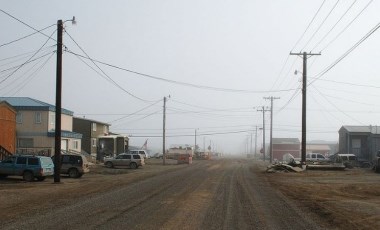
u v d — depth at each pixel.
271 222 14.46
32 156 32.53
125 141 80.06
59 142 31.11
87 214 15.60
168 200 20.02
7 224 13.48
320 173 44.28
